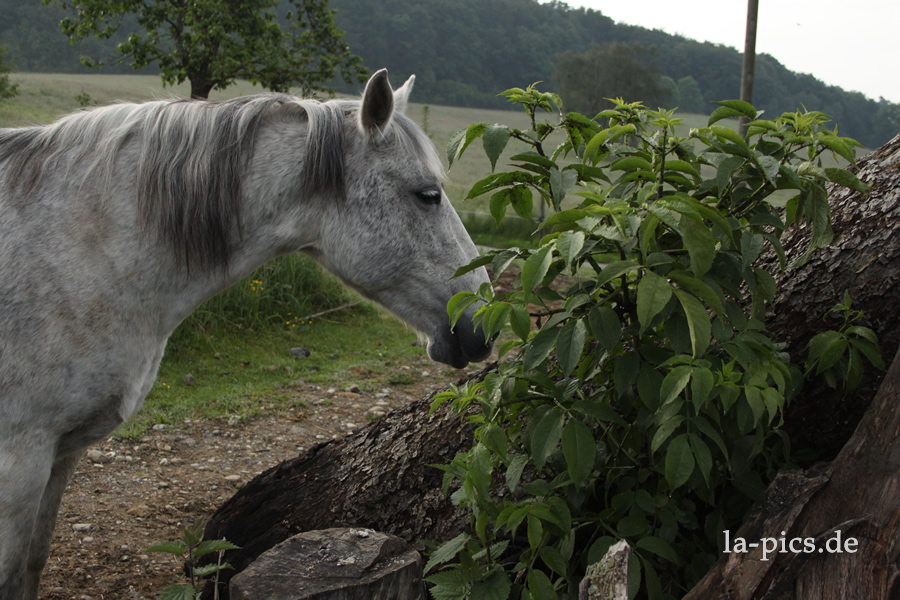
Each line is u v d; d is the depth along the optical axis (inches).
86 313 65.6
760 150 59.9
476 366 207.8
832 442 66.2
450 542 59.9
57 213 67.2
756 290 56.1
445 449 80.0
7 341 62.2
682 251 56.1
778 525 50.6
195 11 330.0
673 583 59.4
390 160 77.2
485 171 714.8
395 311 83.7
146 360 72.3
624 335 58.3
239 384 176.6
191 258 71.6
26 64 1245.7
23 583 66.0
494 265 58.4
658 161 58.8
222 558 87.7
